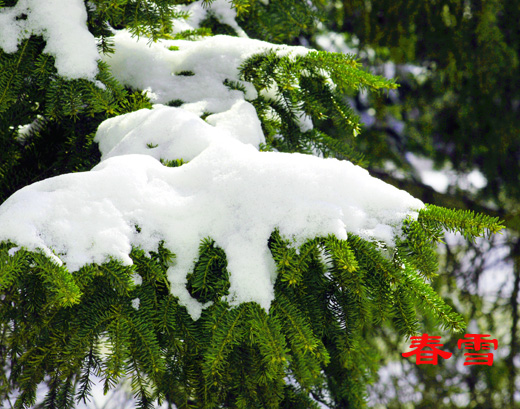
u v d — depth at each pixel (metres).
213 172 1.97
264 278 1.92
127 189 1.95
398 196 1.95
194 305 1.96
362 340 2.38
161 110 2.11
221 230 1.95
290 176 1.95
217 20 2.50
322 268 1.96
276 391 2.05
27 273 1.89
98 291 1.94
